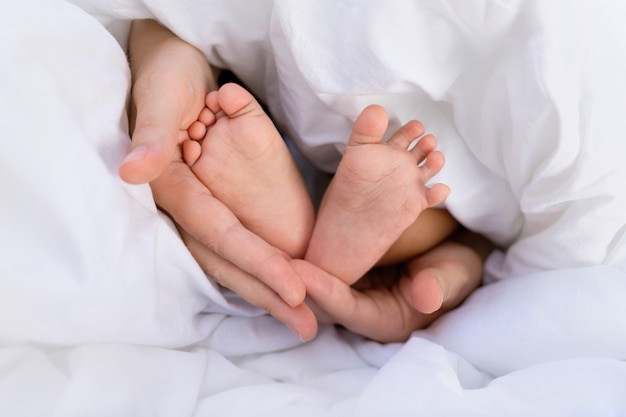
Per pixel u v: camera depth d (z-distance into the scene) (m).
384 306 0.46
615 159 0.41
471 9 0.38
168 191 0.40
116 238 0.36
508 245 0.50
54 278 0.35
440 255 0.48
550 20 0.38
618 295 0.42
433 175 0.42
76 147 0.35
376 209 0.42
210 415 0.38
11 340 0.37
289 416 0.38
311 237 0.44
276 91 0.47
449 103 0.43
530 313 0.43
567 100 0.39
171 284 0.41
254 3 0.42
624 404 0.38
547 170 0.41
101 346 0.38
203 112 0.41
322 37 0.40
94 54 0.38
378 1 0.38
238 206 0.42
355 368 0.45
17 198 0.34
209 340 0.44
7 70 0.34
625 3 0.39
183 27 0.42
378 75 0.40
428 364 0.40
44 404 0.36
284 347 0.45
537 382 0.39
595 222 0.43
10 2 0.36
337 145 0.46
